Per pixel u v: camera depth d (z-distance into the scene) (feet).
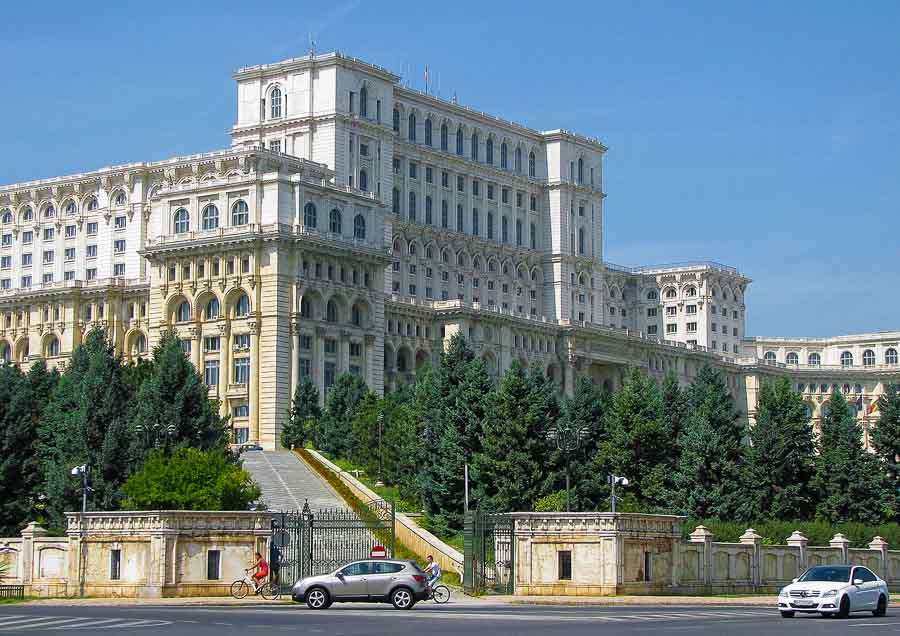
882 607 225.56
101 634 166.71
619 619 202.90
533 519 276.21
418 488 396.37
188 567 262.88
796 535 332.19
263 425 589.73
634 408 431.84
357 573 231.09
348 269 632.38
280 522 286.46
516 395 386.52
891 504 450.71
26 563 276.21
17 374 416.05
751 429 450.71
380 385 645.92
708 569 297.53
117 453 367.04
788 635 173.88
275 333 591.78
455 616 207.00
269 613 213.46
